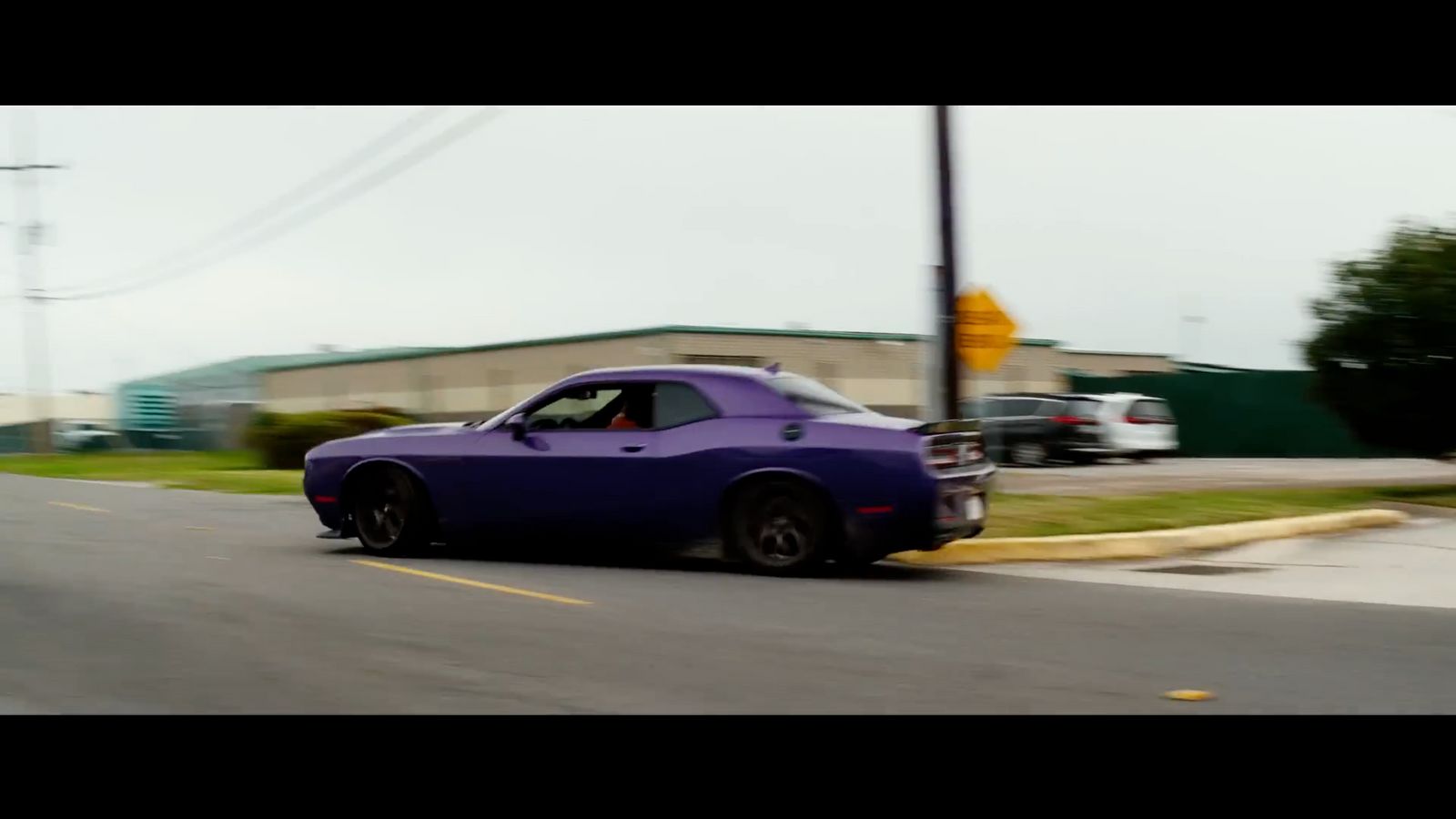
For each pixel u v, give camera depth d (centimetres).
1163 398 3028
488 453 974
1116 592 849
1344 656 636
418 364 4672
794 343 3909
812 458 894
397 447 1009
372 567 951
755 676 586
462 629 697
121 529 1278
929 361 1327
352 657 623
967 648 652
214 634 680
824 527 896
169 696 549
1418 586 890
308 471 1045
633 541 949
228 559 1002
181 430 4875
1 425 5716
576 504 951
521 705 535
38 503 1698
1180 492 1474
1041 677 586
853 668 603
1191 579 920
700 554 1023
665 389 954
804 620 730
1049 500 1299
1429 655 638
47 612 748
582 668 601
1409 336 1391
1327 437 2758
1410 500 1395
